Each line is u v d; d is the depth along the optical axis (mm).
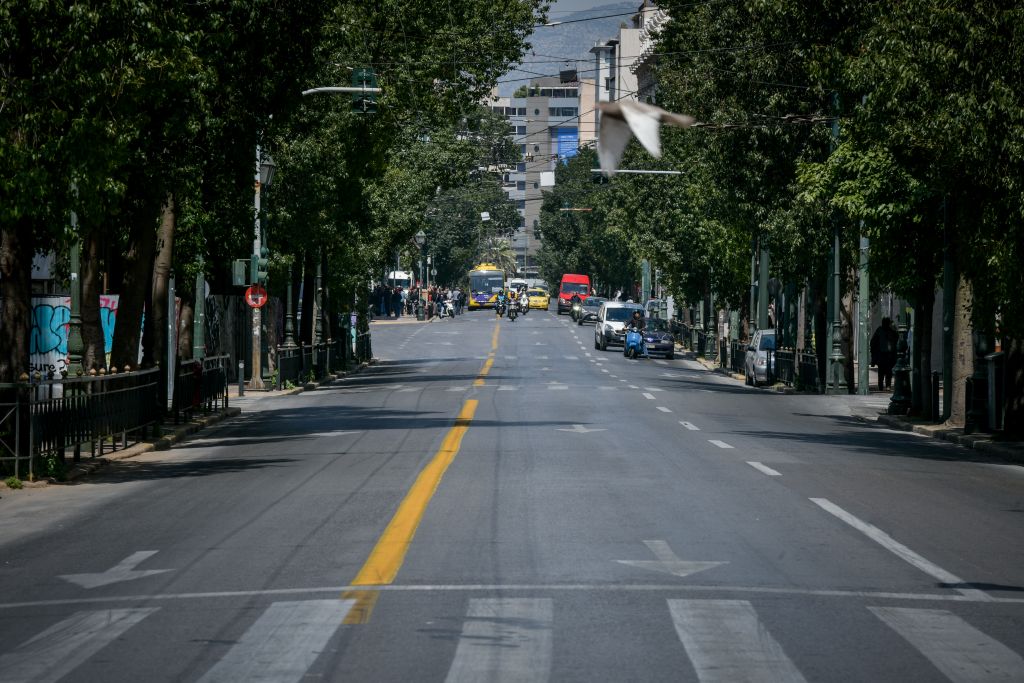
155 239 46969
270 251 79062
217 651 15109
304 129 71500
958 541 23250
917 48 40188
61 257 48656
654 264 136250
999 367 47531
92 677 14031
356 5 74125
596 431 47094
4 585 19797
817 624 16453
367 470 34438
